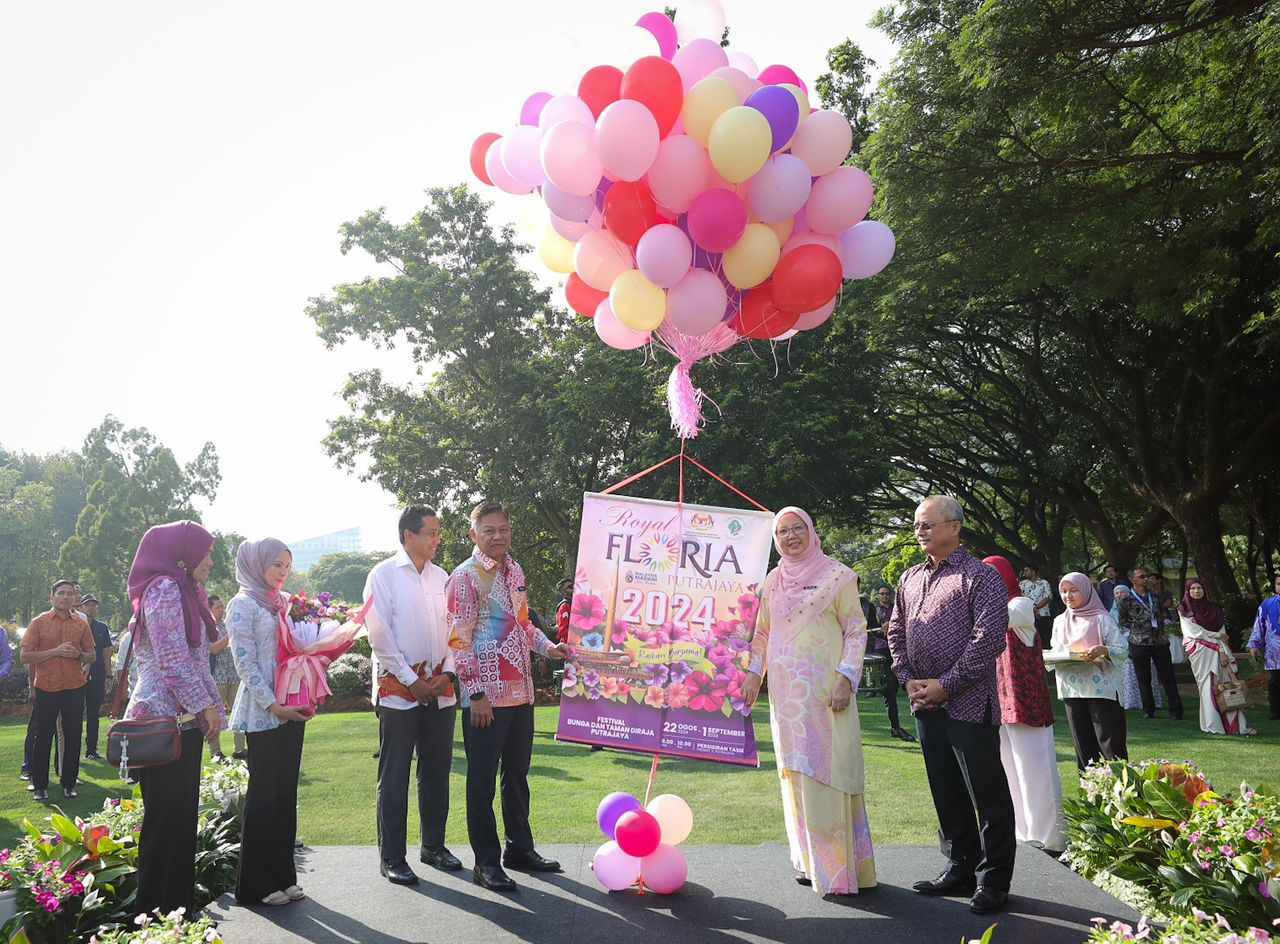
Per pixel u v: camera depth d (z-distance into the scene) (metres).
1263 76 9.60
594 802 7.22
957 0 11.81
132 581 4.21
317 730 11.67
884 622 11.81
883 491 25.77
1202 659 10.38
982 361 23.38
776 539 4.90
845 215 4.58
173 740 3.99
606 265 4.68
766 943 3.89
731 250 4.46
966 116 11.25
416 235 23.92
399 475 23.78
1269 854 3.92
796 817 4.71
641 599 4.89
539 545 26.44
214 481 42.16
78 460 66.38
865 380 19.56
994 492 29.47
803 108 4.70
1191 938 3.29
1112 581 16.02
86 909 4.08
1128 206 11.85
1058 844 5.40
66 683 8.18
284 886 4.53
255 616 4.54
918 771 8.27
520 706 5.02
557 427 20.31
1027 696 5.52
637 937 3.97
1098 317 18.98
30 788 8.52
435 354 23.95
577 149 4.21
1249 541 28.36
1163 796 4.75
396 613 4.93
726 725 4.77
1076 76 10.48
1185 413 18.62
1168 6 9.77
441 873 4.96
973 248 12.78
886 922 4.13
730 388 17.69
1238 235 14.89
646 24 4.66
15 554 53.34
